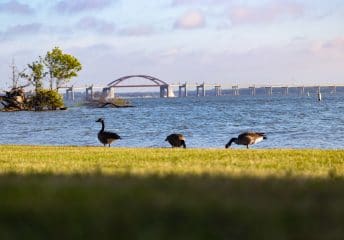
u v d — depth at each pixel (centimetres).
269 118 8300
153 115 10381
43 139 5122
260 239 644
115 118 9431
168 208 768
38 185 980
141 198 835
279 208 777
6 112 12488
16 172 1373
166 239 639
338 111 10269
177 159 1969
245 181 1081
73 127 7019
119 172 1309
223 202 807
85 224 697
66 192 894
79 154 2267
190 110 12612
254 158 1995
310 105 14238
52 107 13512
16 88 13400
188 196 856
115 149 2650
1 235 666
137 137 5178
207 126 6756
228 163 1778
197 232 665
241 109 12381
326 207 793
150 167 1582
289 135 5119
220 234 659
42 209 767
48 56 13450
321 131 5562
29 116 10456
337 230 674
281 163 1795
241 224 696
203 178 1134
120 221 709
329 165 1744
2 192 897
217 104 17038
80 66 13738
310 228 682
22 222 716
